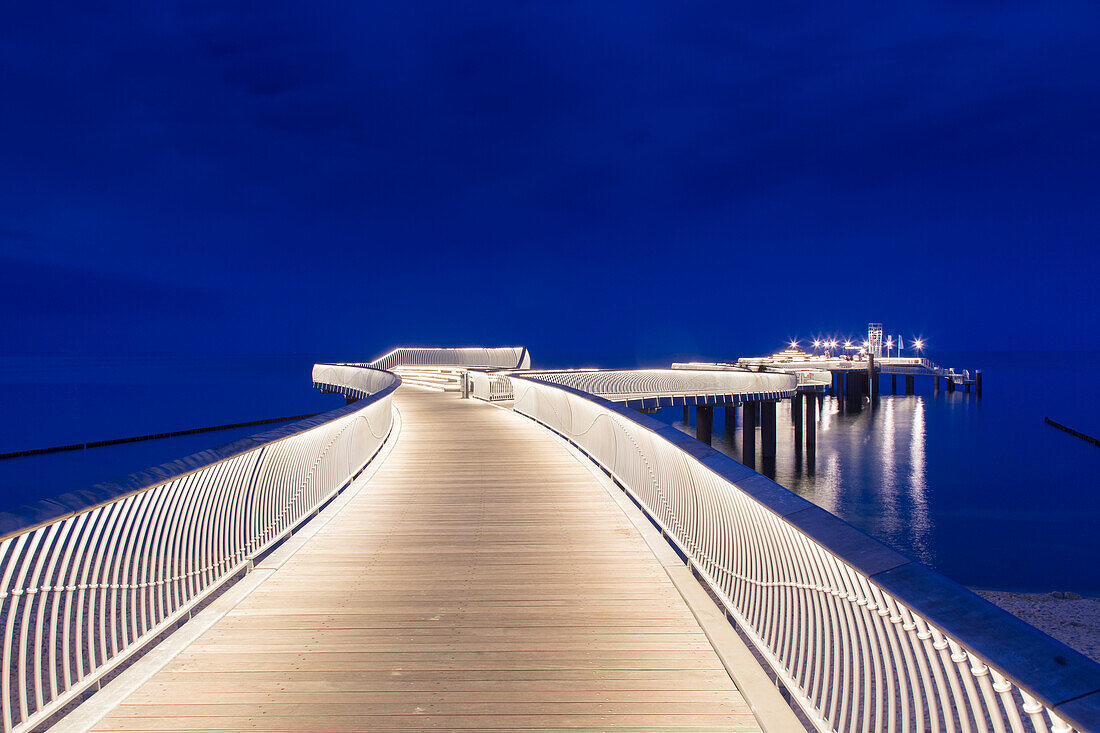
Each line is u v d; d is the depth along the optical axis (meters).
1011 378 113.62
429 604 4.13
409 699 2.94
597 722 2.75
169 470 3.31
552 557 5.12
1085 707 1.19
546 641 3.56
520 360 40.62
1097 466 29.44
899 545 17.23
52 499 2.58
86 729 2.69
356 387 26.62
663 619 3.87
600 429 9.00
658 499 5.65
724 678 3.14
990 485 25.03
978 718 1.52
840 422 47.72
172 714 2.81
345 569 4.84
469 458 10.07
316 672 3.21
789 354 68.62
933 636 1.67
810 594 2.56
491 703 2.91
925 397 71.06
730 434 38.66
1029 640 1.38
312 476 6.44
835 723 2.45
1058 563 15.53
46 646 4.75
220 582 4.21
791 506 2.55
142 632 3.24
